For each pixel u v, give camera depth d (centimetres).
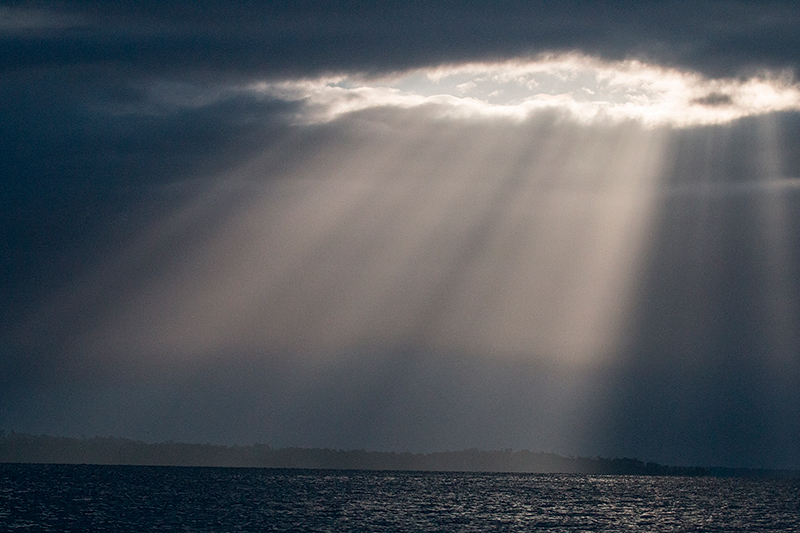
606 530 13188
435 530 12312
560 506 18500
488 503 18850
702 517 16325
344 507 16512
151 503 16662
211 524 12556
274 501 17900
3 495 17712
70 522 12606
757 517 16650
